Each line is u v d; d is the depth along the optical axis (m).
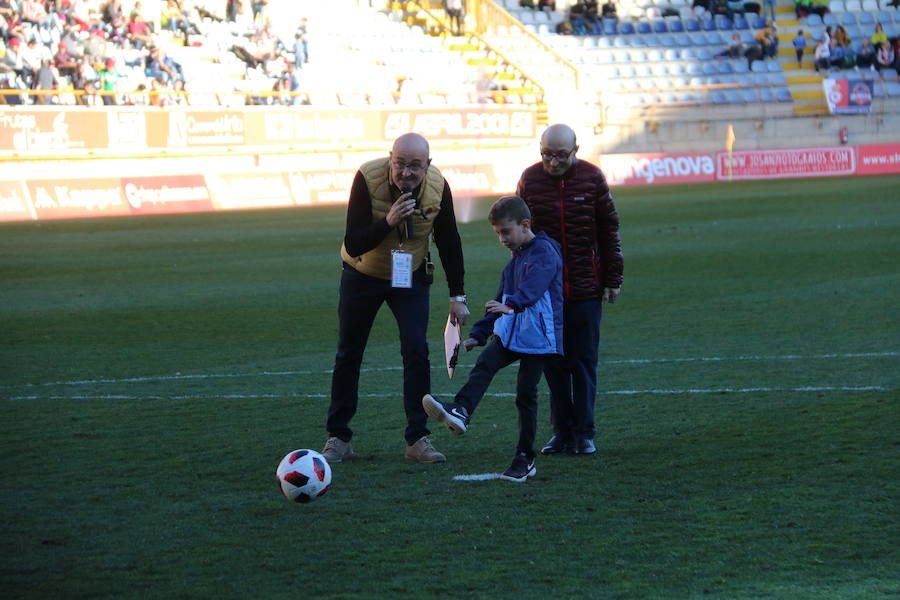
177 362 15.78
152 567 7.25
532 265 9.12
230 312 20.77
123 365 15.58
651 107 65.62
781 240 30.66
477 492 8.95
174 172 52.72
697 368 14.24
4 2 53.31
